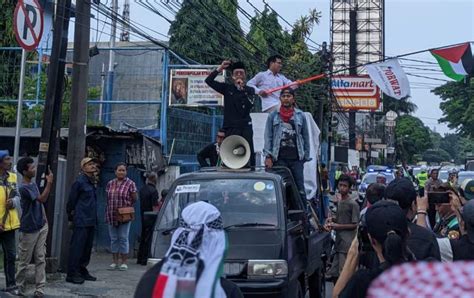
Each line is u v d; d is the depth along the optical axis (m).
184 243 3.36
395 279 3.00
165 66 17.84
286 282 7.09
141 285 3.34
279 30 31.64
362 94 41.12
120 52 24.50
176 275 3.26
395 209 3.56
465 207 4.50
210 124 21.91
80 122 11.55
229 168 8.40
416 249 4.12
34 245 9.21
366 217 3.64
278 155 9.41
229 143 8.52
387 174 25.91
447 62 16.50
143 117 22.56
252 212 7.53
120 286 10.59
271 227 7.36
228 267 7.07
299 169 9.47
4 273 10.27
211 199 7.70
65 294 9.73
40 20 10.80
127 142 14.64
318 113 32.47
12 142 15.05
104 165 14.65
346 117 50.75
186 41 27.27
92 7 14.36
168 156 17.11
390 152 75.56
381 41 60.62
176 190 7.90
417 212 5.16
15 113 17.95
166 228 7.52
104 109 21.86
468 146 94.19
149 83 24.12
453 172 21.50
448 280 2.92
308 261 8.52
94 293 9.91
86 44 11.59
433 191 5.81
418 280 2.96
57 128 10.87
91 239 10.88
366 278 3.31
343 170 30.25
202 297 3.22
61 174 12.18
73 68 11.55
